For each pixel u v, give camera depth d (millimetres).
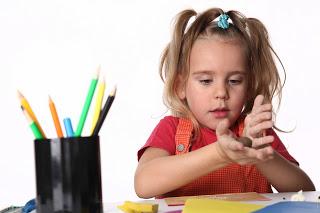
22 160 2578
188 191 1217
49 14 2570
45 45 2568
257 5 2576
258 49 1345
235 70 1188
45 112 2543
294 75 2578
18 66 2566
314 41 2574
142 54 2559
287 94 2576
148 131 2562
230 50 1199
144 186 1033
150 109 2557
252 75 1327
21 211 866
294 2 2576
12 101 2559
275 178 1119
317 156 2584
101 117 685
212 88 1179
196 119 1259
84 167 662
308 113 2578
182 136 1247
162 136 1243
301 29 2572
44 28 2570
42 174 664
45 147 662
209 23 1266
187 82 1244
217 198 906
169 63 1331
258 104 848
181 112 1285
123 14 2559
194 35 1229
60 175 657
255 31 1344
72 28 2570
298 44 2576
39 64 2564
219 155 920
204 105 1188
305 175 1167
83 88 2555
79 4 2568
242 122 1293
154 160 1066
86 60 2564
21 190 2580
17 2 2570
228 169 1240
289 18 2572
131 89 2562
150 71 2559
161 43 2551
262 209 748
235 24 1300
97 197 671
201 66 1188
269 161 1101
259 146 821
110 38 2564
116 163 2562
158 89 2551
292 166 1144
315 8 2572
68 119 679
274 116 1394
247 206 778
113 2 2562
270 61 1369
